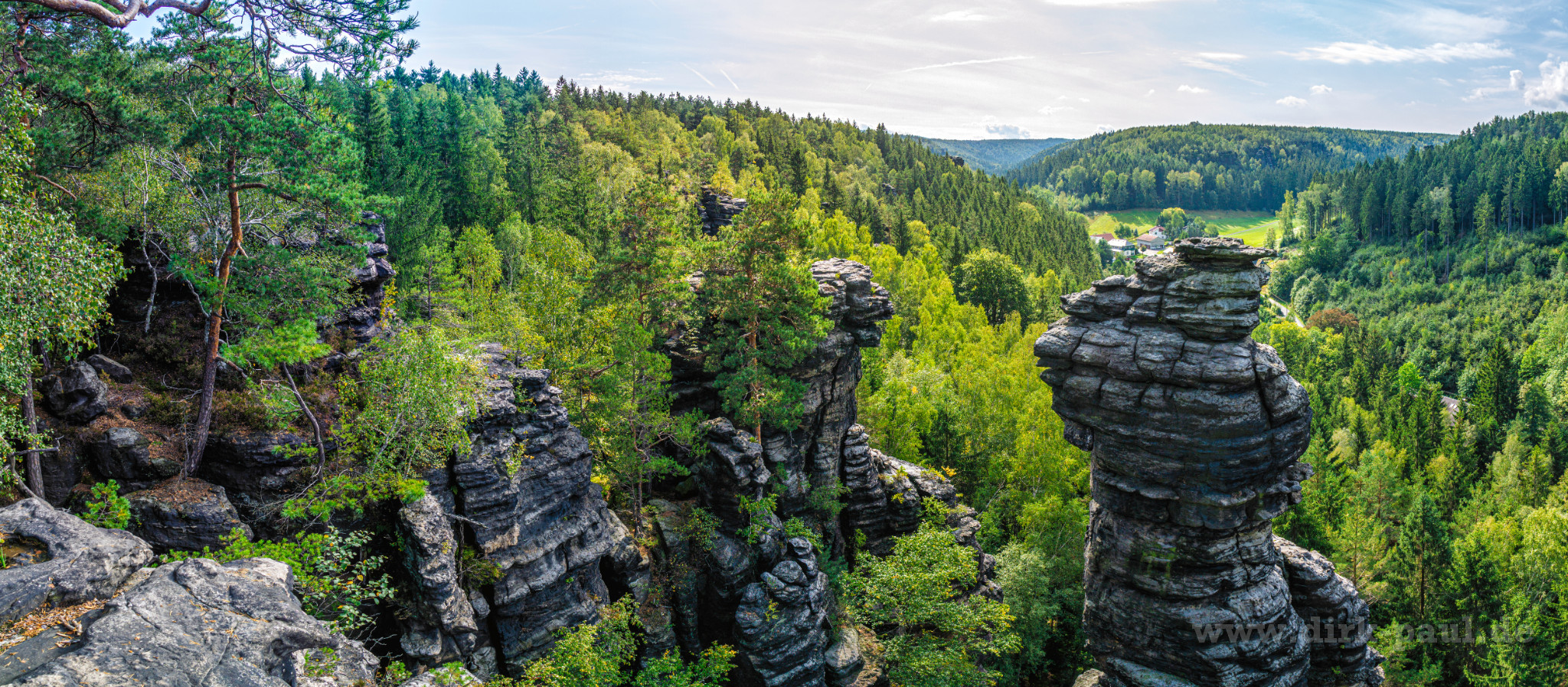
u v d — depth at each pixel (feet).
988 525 205.57
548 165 376.48
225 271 93.50
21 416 83.05
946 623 140.05
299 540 93.15
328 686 44.24
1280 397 119.65
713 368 155.84
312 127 90.38
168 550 85.30
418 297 192.75
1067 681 176.45
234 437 94.02
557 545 114.83
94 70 87.40
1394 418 382.63
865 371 255.09
